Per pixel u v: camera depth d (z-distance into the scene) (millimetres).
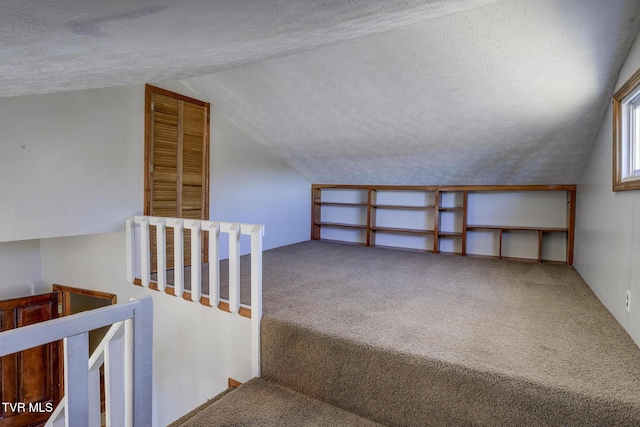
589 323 2322
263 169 4883
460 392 1689
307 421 1851
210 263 2594
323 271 3828
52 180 2678
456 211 5129
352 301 2756
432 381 1748
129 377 1216
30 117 2535
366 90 3166
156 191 3453
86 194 2898
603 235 2758
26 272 3799
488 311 2555
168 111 3533
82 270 3611
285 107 3764
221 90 3711
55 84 1759
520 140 3533
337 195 6023
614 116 2406
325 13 1178
